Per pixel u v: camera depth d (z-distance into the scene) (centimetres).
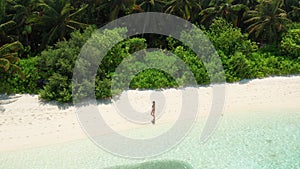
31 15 2269
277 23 2716
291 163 1302
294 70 2508
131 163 1291
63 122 1639
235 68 2373
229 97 2050
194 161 1310
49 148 1393
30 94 1978
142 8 2600
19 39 2334
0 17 2144
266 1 2717
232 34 2495
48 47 2062
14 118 1662
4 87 1970
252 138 1509
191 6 2673
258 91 2162
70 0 2491
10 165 1259
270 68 2489
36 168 1242
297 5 3119
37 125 1598
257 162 1305
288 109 1875
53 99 1875
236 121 1700
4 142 1430
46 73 1986
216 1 2781
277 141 1484
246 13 2828
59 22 2312
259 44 2986
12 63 1903
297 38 2645
